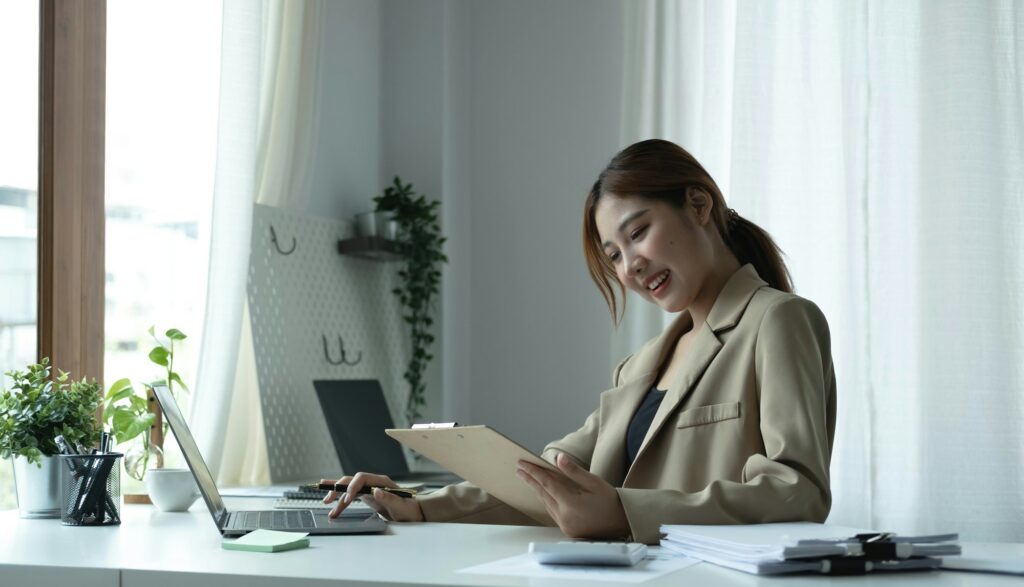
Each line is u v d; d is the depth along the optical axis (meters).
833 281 3.06
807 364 1.36
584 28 3.63
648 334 3.25
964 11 2.96
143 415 1.96
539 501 1.38
